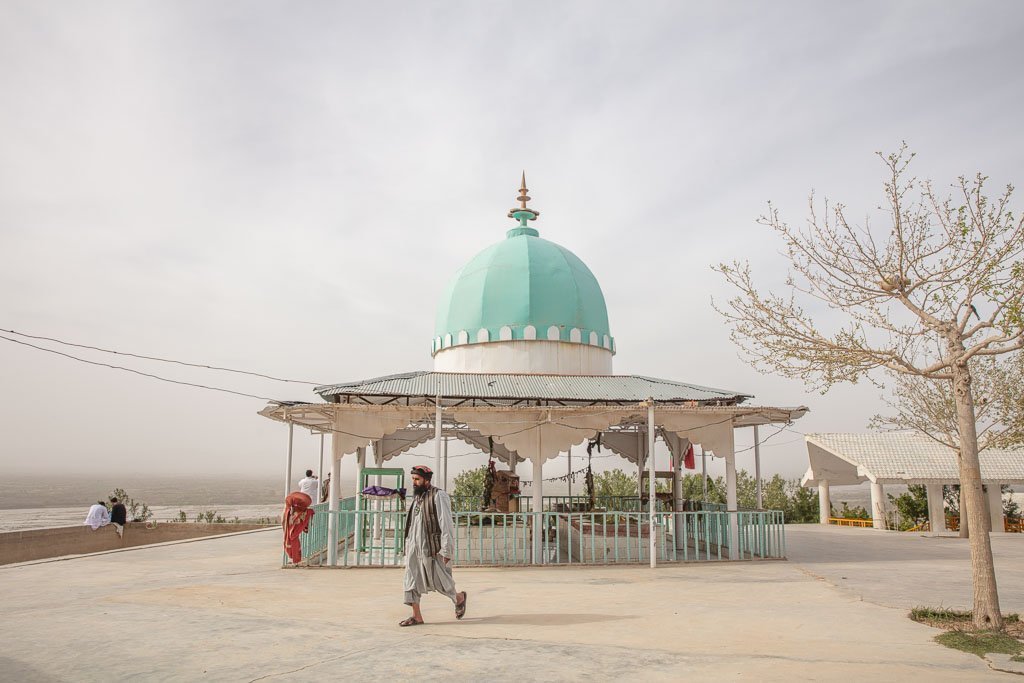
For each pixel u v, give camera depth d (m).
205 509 82.88
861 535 26.00
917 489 33.06
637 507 21.67
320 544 17.02
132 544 22.73
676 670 6.33
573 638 7.80
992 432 22.27
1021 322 8.09
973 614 8.74
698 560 16.00
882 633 8.44
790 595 11.42
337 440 15.38
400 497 15.89
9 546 17.28
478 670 6.25
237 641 7.40
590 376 18.02
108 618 8.70
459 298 20.34
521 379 17.42
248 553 17.42
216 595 10.80
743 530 16.83
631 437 21.67
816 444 32.75
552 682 5.88
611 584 12.59
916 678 6.16
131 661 6.54
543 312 19.42
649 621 8.97
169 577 13.06
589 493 19.38
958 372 9.09
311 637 7.64
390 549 17.97
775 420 16.75
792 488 39.81
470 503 21.58
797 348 9.65
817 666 6.57
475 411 15.54
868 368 9.48
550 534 19.98
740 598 11.08
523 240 21.03
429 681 5.88
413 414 15.62
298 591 11.35
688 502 20.28
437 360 20.69
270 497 138.75
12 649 7.02
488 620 8.89
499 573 14.23
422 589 8.54
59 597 10.56
